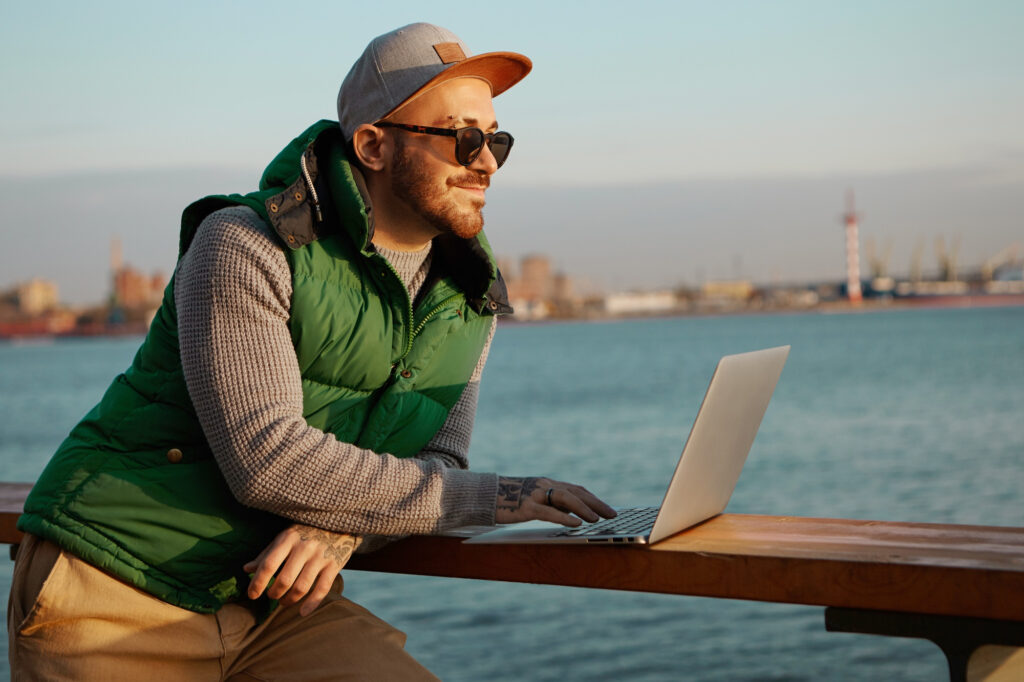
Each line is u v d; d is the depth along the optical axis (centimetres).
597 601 845
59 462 153
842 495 1470
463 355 176
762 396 162
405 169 159
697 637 726
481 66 162
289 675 161
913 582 119
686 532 149
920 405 2944
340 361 154
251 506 148
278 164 161
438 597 872
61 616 147
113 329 19138
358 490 145
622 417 2962
